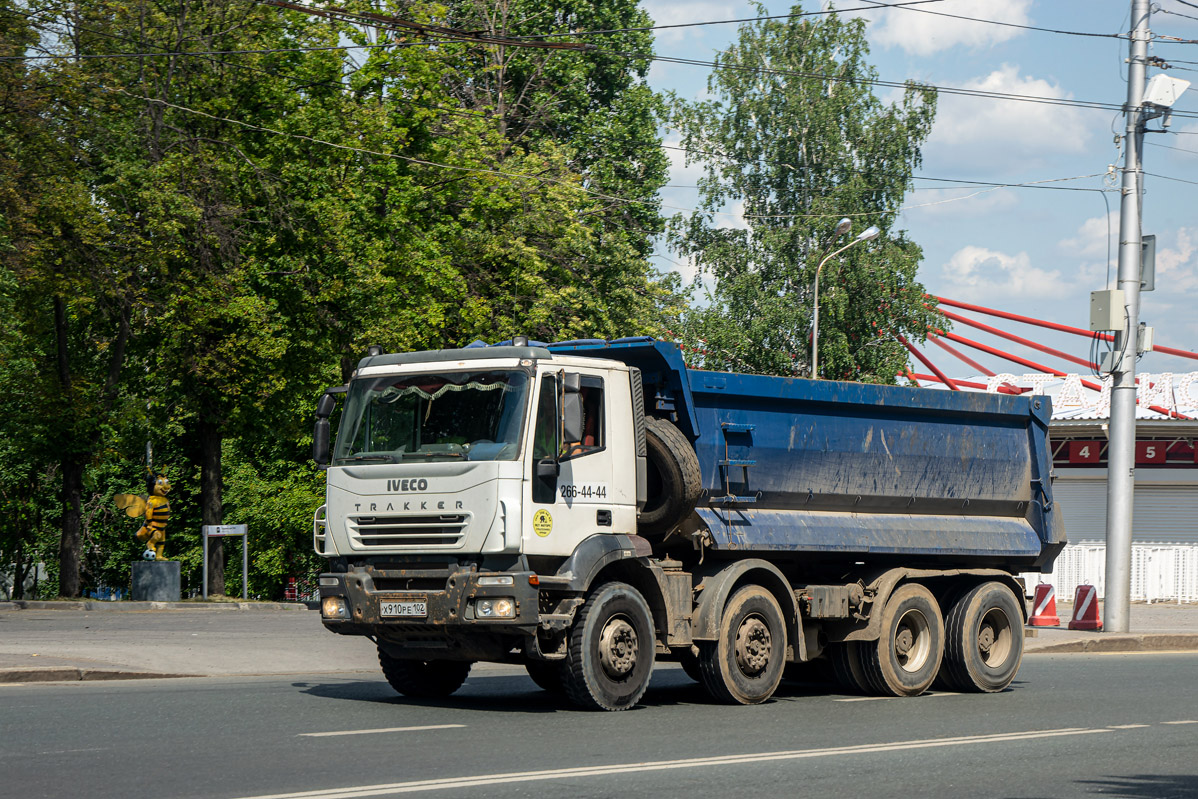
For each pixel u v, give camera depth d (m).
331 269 38.41
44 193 32.44
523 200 43.34
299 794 7.96
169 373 38.81
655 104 55.59
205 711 12.16
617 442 13.38
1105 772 9.75
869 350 62.94
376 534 12.90
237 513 59.59
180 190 35.53
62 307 36.72
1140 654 23.72
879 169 64.44
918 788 8.85
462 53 50.22
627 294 47.22
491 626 12.30
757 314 62.75
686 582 13.85
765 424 15.05
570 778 8.82
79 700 12.88
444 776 8.80
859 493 16.05
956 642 16.55
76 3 34.03
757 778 9.09
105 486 64.00
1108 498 25.88
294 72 39.12
